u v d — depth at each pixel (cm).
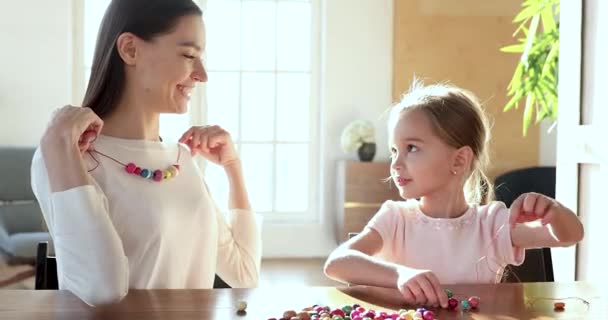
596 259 250
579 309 118
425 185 161
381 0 646
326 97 645
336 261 140
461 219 165
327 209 650
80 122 136
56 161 134
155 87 152
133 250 147
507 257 162
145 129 158
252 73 648
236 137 647
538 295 128
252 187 652
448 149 160
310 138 656
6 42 605
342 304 120
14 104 607
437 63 647
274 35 648
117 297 129
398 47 645
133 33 151
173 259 151
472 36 647
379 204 609
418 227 165
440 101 162
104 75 155
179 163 161
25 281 492
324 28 646
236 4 643
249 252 178
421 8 644
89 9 625
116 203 147
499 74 650
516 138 653
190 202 156
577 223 140
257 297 125
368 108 650
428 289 120
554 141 657
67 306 117
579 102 262
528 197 140
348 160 629
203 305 118
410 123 160
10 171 559
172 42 151
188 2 155
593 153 251
